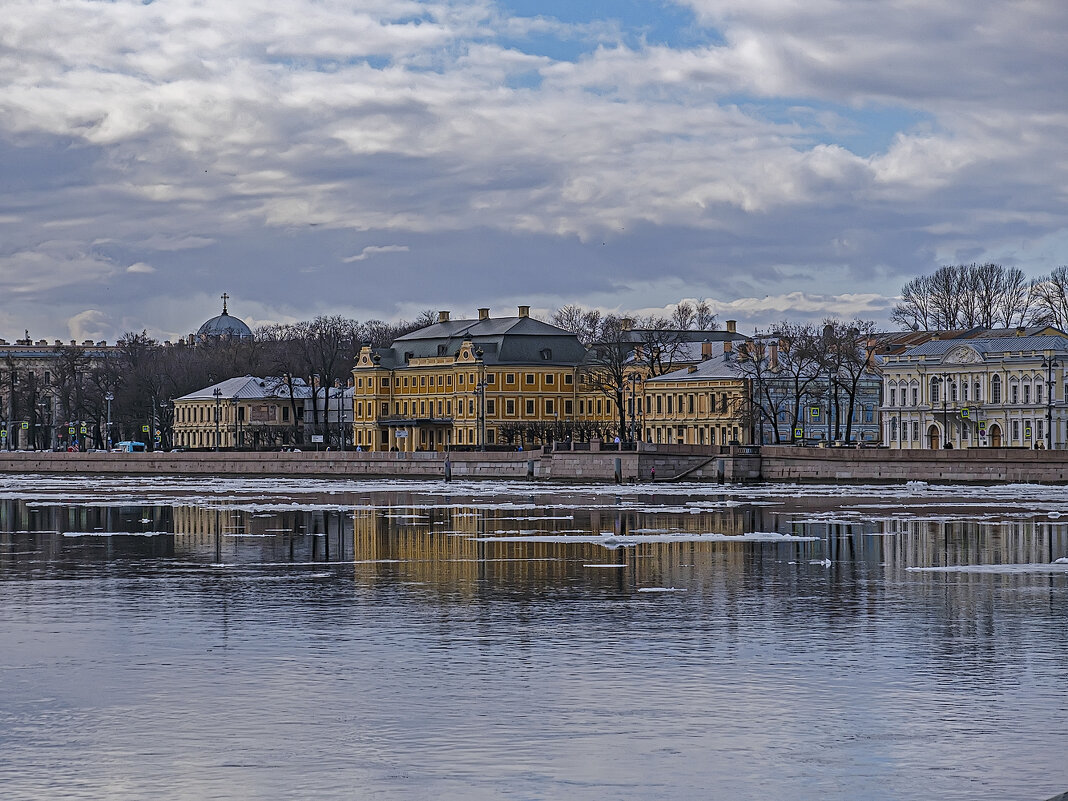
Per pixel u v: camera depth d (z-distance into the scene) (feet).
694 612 223.51
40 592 249.75
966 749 144.56
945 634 202.49
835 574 269.23
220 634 205.05
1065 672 177.17
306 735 150.10
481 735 150.00
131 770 139.03
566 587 253.03
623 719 155.53
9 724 154.81
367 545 333.21
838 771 137.80
